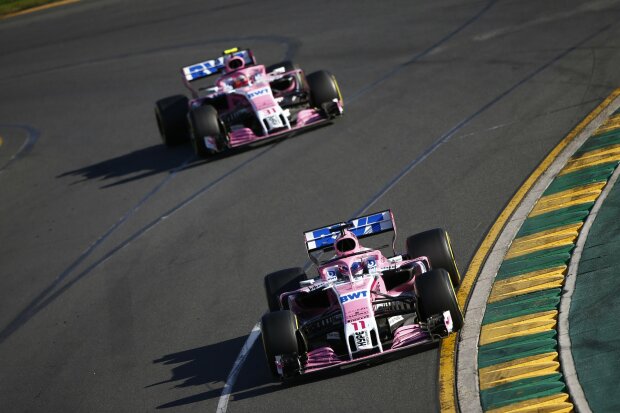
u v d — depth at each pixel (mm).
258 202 63781
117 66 119375
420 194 58250
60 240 67312
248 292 50719
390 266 41062
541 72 75562
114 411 42062
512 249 47062
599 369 34344
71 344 50688
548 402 33156
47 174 84688
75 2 168625
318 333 39625
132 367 45875
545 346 37031
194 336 47375
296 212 60438
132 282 56750
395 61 90125
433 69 84438
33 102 113562
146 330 49656
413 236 43344
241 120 74688
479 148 63188
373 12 111188
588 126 61594
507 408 33500
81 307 55344
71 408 43625
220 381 41906
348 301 38406
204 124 72625
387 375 38062
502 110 69438
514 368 36062
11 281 62406
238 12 130250
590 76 71500
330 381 38844
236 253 56594
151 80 109188
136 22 140375
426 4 108312
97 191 75688
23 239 69625
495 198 54406
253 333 45750
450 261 42531
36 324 54844
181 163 76438
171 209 67062
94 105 105062
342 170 65625
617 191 49719
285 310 38750
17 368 49750
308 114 73500
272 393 39250
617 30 81000
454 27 95938
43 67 128625
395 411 35375
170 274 56281
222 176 70438
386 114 75312
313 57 99500
